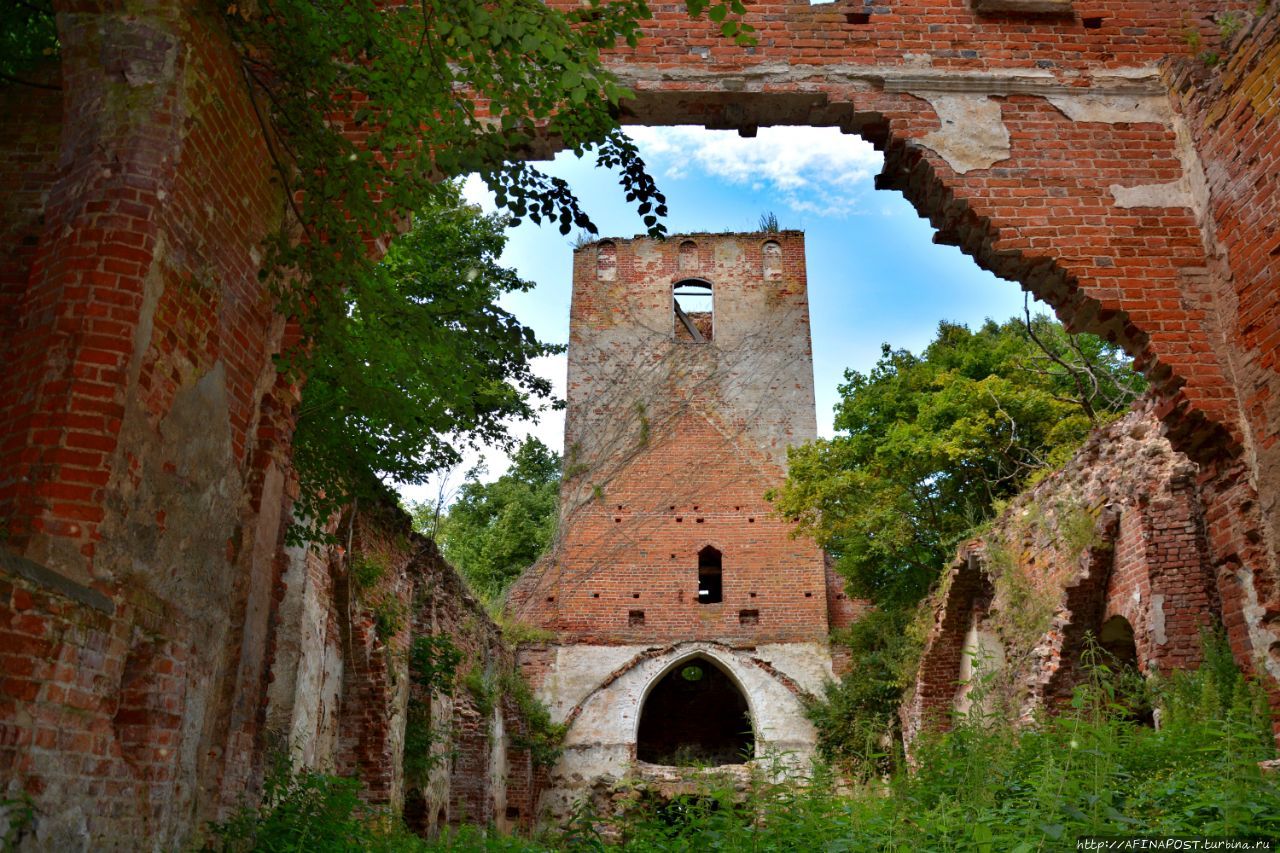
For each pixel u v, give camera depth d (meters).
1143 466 12.87
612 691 25.83
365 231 7.97
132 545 5.66
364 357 8.91
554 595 27.30
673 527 28.03
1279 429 8.02
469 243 17.16
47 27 7.63
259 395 7.47
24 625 4.71
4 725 4.53
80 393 5.43
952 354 25.89
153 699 5.86
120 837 5.45
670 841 7.99
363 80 7.25
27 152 7.30
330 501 11.19
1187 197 9.25
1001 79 9.59
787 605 26.95
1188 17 9.90
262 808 7.61
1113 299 8.92
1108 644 13.92
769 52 9.60
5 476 5.39
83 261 5.67
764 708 25.44
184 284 6.22
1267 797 5.85
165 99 6.09
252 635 7.19
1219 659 10.45
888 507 22.23
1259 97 8.40
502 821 22.67
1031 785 7.16
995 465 22.47
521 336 9.62
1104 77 9.66
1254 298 8.38
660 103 9.56
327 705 13.76
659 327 30.47
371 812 10.05
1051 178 9.30
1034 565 15.50
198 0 6.39
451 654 17.62
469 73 6.99
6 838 4.47
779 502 26.70
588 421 29.38
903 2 9.84
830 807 7.91
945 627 19.12
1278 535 7.96
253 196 7.21
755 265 31.31
